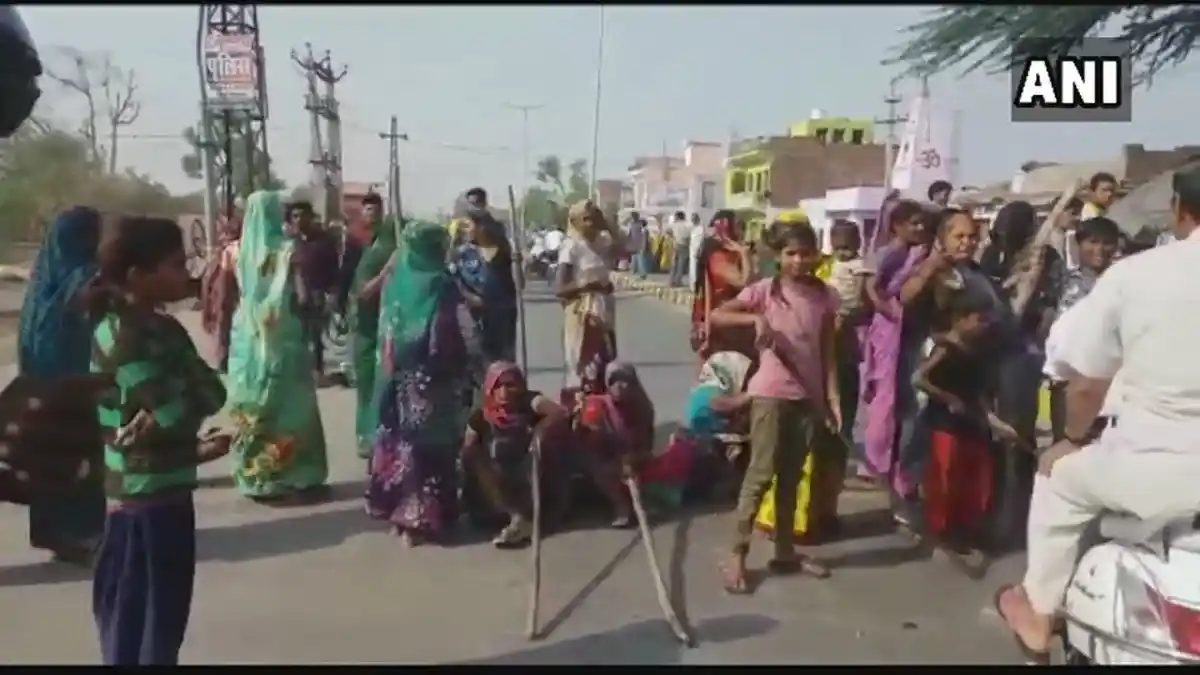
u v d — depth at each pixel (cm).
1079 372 326
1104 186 629
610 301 759
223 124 1380
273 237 630
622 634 449
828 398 513
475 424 576
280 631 448
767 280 512
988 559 535
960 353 529
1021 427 554
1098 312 320
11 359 1180
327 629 452
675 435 646
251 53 1354
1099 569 320
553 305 1631
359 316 737
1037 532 339
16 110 486
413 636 445
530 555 548
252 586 501
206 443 370
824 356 508
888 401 597
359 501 640
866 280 615
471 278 722
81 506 528
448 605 479
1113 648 314
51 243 520
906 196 743
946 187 701
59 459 525
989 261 641
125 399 353
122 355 351
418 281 561
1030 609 347
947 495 537
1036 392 558
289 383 629
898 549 559
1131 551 314
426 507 560
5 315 1478
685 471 625
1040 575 339
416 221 581
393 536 576
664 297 1475
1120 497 310
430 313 559
